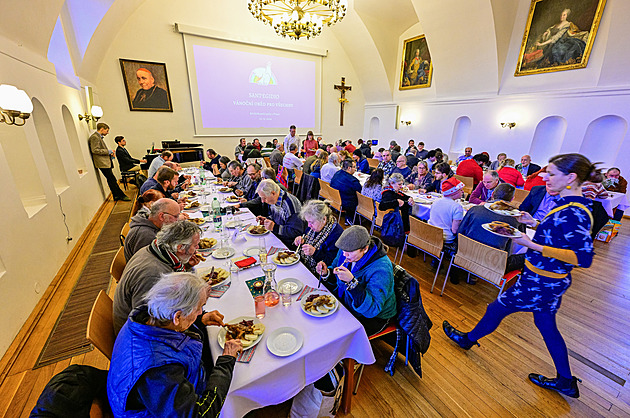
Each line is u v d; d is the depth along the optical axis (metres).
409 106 8.74
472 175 4.35
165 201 1.75
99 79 5.92
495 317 1.59
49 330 1.93
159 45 6.41
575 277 2.80
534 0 5.46
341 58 9.15
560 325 2.09
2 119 1.75
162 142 6.47
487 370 1.70
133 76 6.26
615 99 4.79
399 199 2.92
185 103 7.02
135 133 6.57
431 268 2.95
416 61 8.24
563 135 5.60
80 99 4.40
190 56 6.77
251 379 0.93
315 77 8.78
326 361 1.12
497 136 6.64
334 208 3.96
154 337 0.82
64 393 0.78
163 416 0.76
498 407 1.48
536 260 1.36
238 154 6.88
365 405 1.47
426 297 2.45
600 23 4.78
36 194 2.48
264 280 1.48
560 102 5.48
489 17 5.39
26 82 2.53
